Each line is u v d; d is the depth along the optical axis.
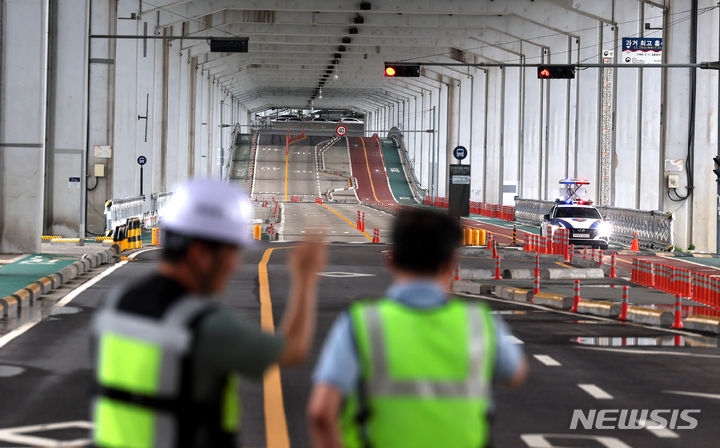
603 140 194.62
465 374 12.16
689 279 84.62
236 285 84.75
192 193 11.91
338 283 89.31
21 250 115.25
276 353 11.38
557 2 180.38
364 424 12.24
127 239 129.12
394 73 123.94
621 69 176.62
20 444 31.61
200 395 11.05
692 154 149.75
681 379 45.25
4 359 47.69
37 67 113.75
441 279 12.85
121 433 11.11
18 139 114.38
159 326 11.10
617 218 171.12
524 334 59.47
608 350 53.72
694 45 148.38
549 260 127.19
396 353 12.02
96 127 157.88
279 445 31.80
